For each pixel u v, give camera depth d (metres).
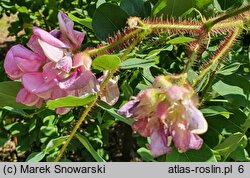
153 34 0.41
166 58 0.52
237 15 0.36
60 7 0.68
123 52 0.34
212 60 0.35
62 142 0.38
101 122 0.59
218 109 0.40
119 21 0.39
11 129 0.64
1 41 1.22
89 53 0.32
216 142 0.41
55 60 0.31
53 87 0.31
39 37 0.31
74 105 0.30
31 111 0.60
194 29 0.34
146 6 0.42
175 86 0.28
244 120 0.42
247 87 0.40
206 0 0.41
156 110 0.28
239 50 0.52
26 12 0.70
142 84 0.42
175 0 0.39
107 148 0.89
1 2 0.71
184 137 0.28
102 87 0.31
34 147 0.73
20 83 0.35
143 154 0.43
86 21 0.43
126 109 0.29
